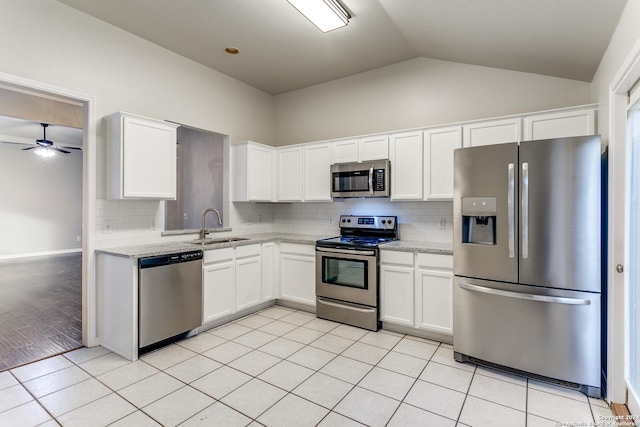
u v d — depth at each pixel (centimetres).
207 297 327
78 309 395
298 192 428
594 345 217
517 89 328
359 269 341
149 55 343
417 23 289
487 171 252
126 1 276
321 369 254
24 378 239
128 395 218
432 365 261
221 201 523
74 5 281
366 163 364
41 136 750
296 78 441
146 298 275
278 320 363
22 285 509
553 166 227
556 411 202
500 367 250
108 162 304
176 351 285
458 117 358
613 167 209
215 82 414
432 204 363
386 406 207
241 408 204
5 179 758
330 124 450
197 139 566
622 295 206
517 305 241
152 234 345
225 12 290
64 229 845
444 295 298
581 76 292
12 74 252
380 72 408
